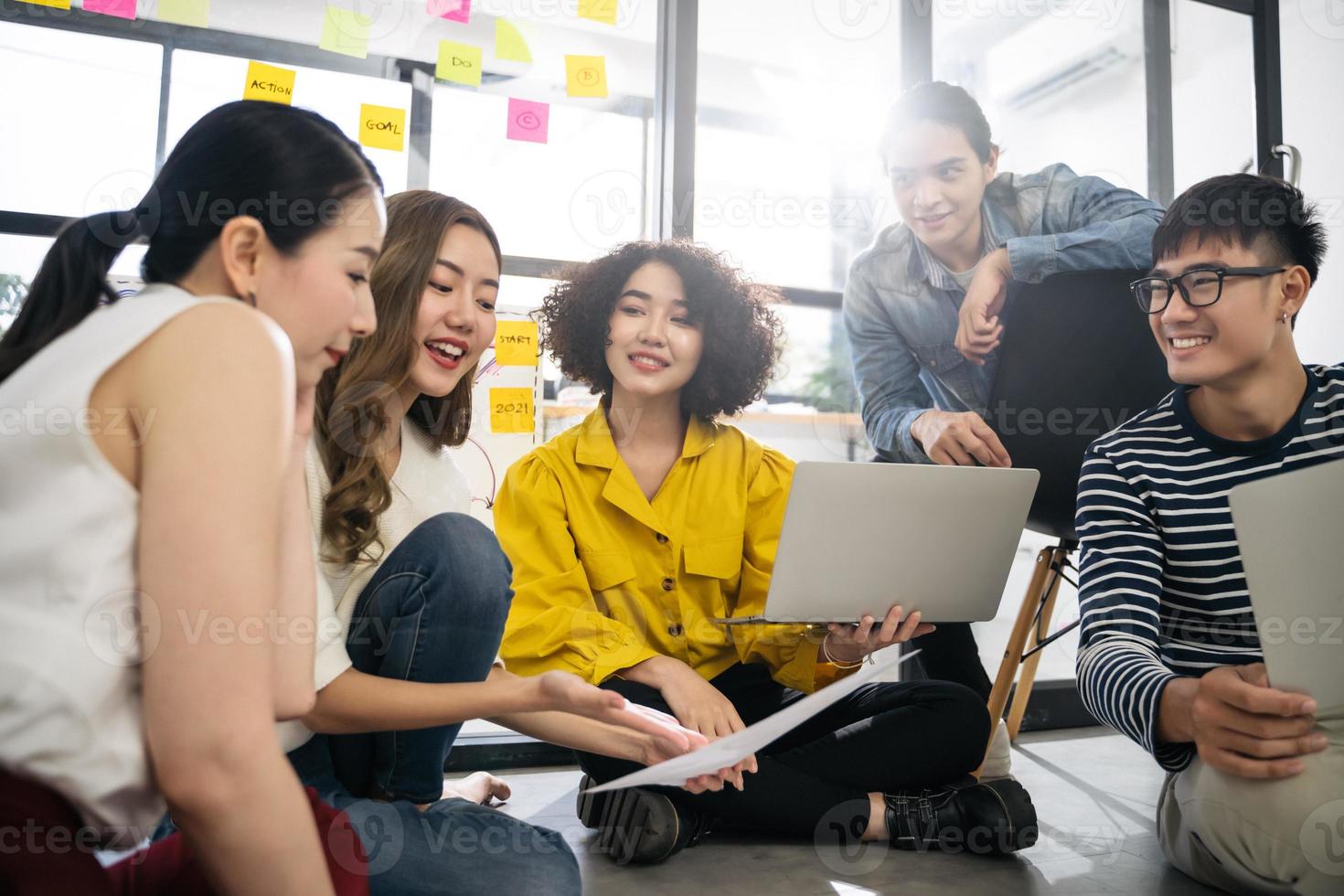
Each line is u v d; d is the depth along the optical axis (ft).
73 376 1.93
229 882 1.88
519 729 3.79
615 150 8.46
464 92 7.87
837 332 10.14
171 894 2.23
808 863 4.33
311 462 3.46
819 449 9.87
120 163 6.73
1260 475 4.03
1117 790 5.69
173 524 1.81
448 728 3.63
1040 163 8.35
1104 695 3.76
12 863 1.86
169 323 1.96
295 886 1.89
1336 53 8.38
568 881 3.11
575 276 5.52
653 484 5.20
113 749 1.94
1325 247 4.00
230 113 2.33
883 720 4.63
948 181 6.83
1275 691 3.15
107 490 1.90
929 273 7.18
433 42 7.72
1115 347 6.39
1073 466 6.33
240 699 1.82
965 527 4.40
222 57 7.04
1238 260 3.87
